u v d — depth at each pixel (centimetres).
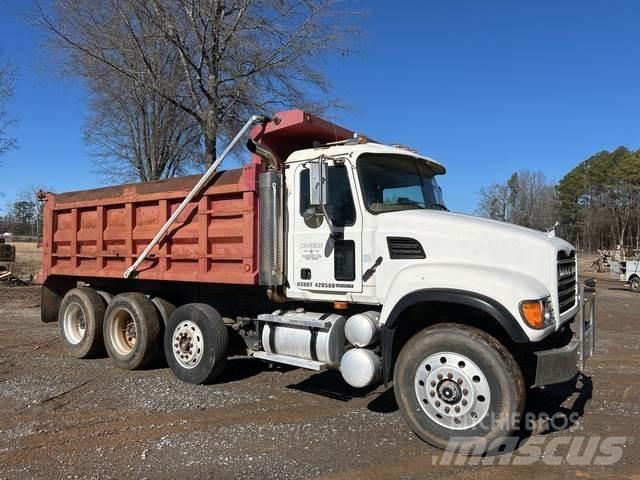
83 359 841
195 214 693
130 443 483
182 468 430
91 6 1233
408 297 497
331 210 574
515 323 447
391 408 588
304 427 526
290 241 620
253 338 678
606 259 4225
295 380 704
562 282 513
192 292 758
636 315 1481
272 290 631
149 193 747
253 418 552
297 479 412
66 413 566
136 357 750
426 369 479
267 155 625
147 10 1191
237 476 416
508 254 498
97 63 1269
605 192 9731
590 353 527
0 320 1266
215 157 1265
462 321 524
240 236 642
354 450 469
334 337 574
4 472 423
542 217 5988
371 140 646
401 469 431
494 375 448
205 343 670
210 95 1227
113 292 857
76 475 418
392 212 562
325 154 596
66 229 886
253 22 1192
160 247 731
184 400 612
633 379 725
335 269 581
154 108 1451
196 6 1156
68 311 867
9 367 780
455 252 518
